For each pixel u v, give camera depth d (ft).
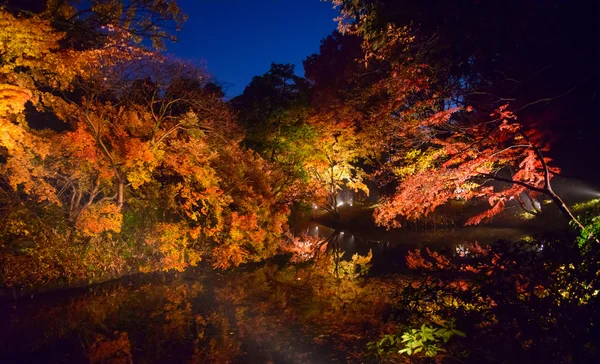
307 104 86.53
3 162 45.80
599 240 19.35
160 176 59.52
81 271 44.14
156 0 36.86
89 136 42.65
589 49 28.27
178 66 50.47
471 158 40.70
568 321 14.98
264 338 30.12
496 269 17.95
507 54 31.91
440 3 29.17
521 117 34.53
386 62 39.01
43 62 34.04
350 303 38.19
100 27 37.06
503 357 16.58
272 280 49.60
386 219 46.37
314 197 88.22
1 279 38.83
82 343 30.42
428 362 19.39
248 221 55.88
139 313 37.09
